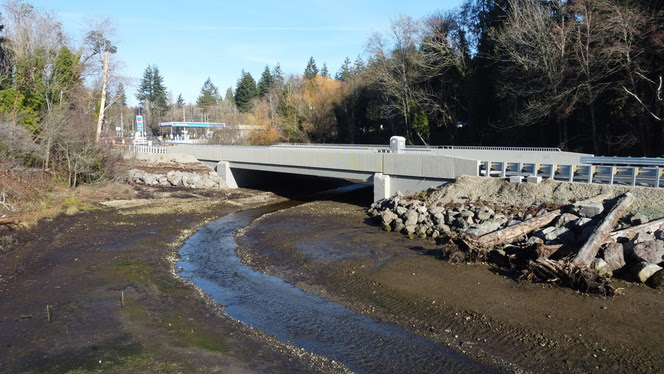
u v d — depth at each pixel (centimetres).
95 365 984
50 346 1077
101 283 1548
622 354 1045
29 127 3534
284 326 1265
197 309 1359
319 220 2625
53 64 4031
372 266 1716
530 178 2295
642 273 1408
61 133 3284
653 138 3562
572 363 1027
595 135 3644
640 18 3181
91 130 3612
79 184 3484
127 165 4053
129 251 1980
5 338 1118
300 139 7306
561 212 1925
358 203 3159
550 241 1686
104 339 1119
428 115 5556
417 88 5581
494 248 1703
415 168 2753
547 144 4350
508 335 1158
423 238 2094
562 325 1184
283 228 2448
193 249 2081
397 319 1293
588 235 1652
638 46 3250
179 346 1094
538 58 3912
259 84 12850
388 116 6012
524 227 1820
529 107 3853
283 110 7762
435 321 1262
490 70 4903
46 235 2189
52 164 3353
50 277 1600
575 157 2884
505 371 1013
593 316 1223
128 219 2645
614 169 2103
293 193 3844
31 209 2588
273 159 3600
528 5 4056
